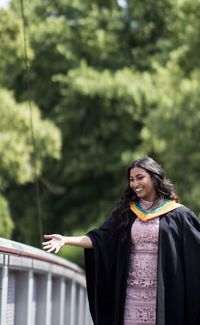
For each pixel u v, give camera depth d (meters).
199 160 36.94
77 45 45.94
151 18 47.88
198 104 36.69
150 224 10.98
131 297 10.95
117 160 46.12
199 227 11.15
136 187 11.05
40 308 16.64
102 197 47.94
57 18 46.16
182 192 36.72
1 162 30.00
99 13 46.72
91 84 42.47
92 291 11.42
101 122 45.94
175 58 38.03
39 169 31.70
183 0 37.34
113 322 11.16
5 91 31.31
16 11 40.47
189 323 11.03
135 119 43.09
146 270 10.92
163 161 37.03
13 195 46.03
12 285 14.24
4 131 30.53
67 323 20.66
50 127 31.61
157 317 10.78
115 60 47.03
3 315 12.60
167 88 39.62
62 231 47.81
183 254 10.98
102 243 11.16
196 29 36.88
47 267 16.31
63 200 47.81
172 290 10.91
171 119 36.69
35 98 46.97
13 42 27.97
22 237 45.62
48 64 45.72
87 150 47.06
